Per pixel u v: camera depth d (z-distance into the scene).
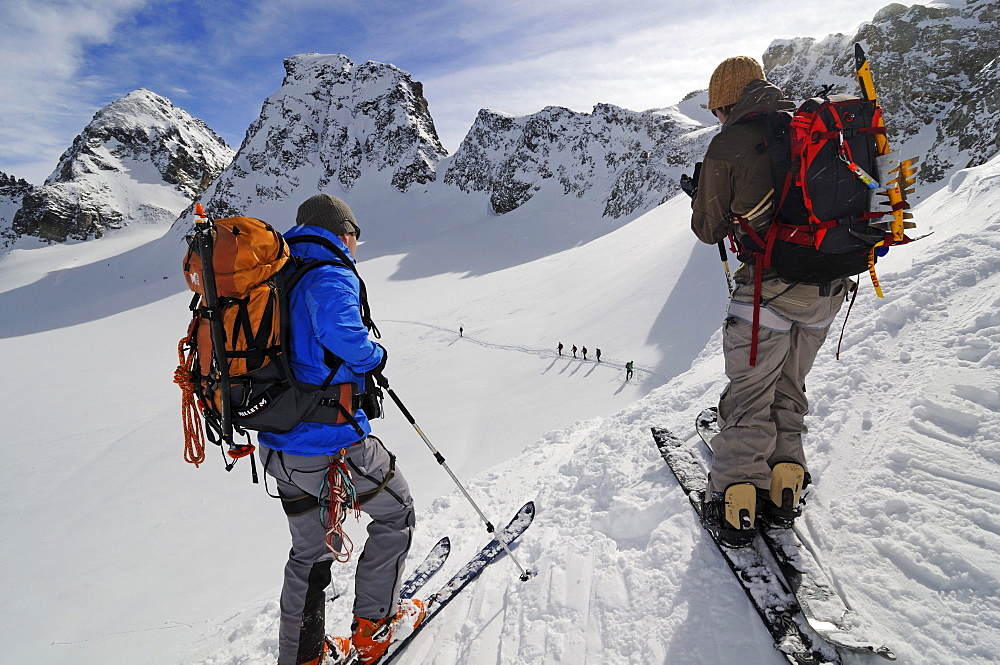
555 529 2.97
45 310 102.25
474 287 66.62
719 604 1.99
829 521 2.10
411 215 125.44
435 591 2.95
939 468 2.06
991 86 30.38
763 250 1.87
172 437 33.16
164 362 57.53
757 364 2.01
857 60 1.70
